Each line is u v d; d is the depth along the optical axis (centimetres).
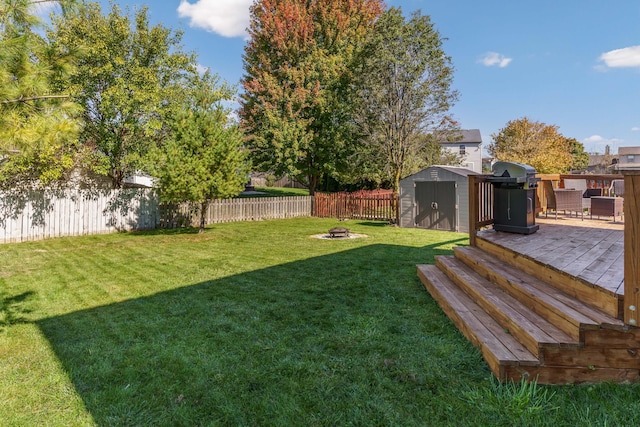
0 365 298
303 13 2102
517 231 536
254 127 2109
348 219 1652
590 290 276
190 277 605
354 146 1859
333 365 288
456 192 1191
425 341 328
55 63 352
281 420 221
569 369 244
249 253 823
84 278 609
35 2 345
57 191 1145
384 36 1376
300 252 823
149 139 1344
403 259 725
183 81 1463
